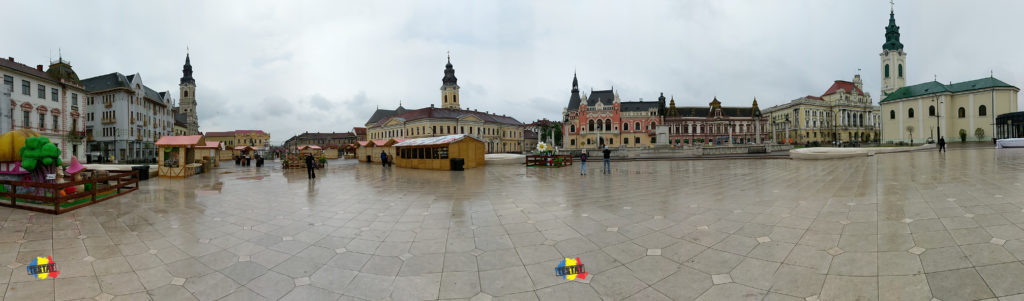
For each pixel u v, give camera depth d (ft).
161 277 15.60
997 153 78.84
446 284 14.55
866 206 24.68
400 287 14.39
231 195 40.29
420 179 57.77
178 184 53.06
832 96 312.91
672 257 16.62
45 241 20.90
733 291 13.20
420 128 260.42
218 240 21.09
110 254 18.54
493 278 14.97
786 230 19.90
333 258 17.76
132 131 174.60
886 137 239.50
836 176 45.62
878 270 13.96
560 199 33.47
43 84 128.57
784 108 325.01
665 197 32.96
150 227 24.40
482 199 34.58
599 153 131.03
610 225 22.70
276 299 13.62
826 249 16.51
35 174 36.81
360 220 26.07
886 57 262.47
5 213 29.35
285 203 34.19
